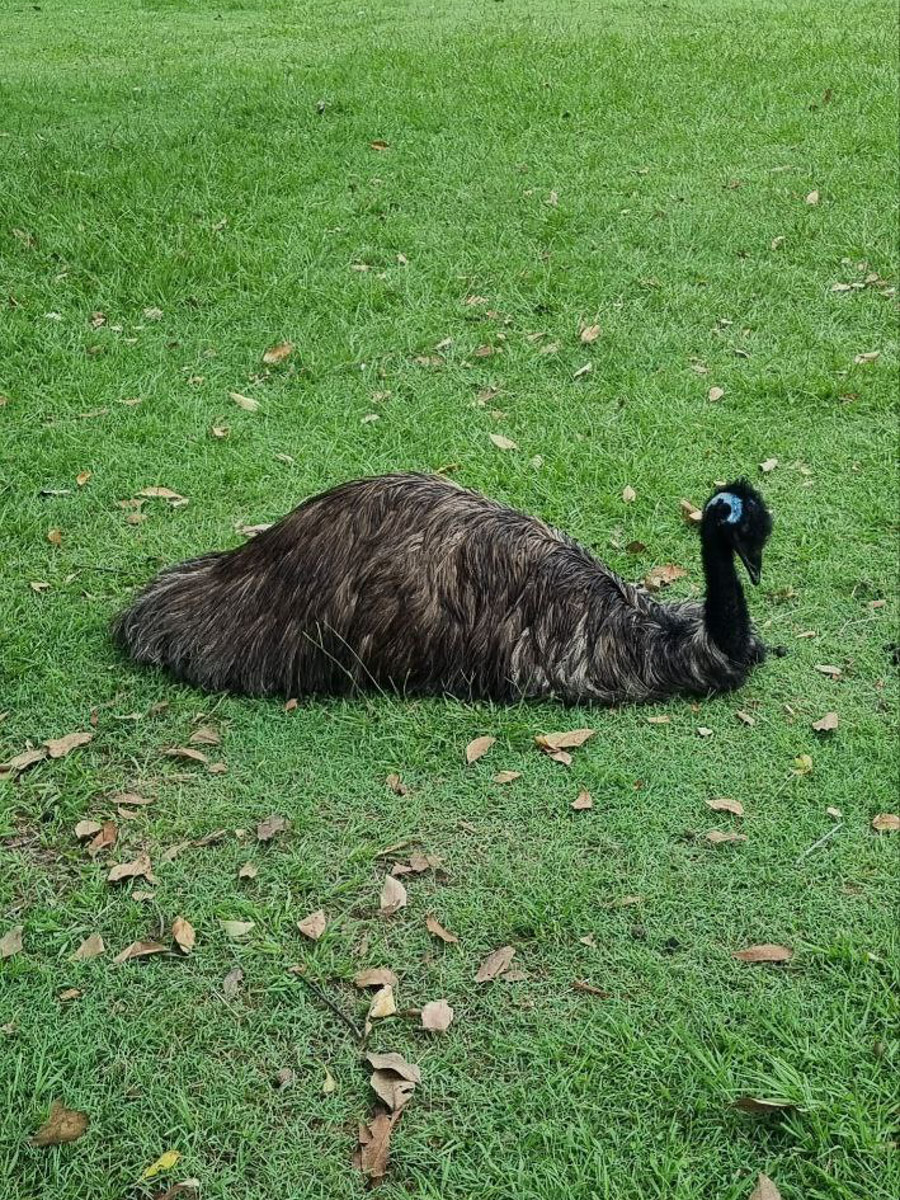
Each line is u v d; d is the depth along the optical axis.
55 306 5.04
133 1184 2.63
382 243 5.52
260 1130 2.69
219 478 4.22
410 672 3.42
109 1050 2.78
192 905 3.01
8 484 4.18
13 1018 2.83
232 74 8.04
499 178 6.20
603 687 3.44
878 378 4.68
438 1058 2.78
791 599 3.78
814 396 4.59
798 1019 2.82
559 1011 2.84
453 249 5.48
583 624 3.43
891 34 8.88
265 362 4.79
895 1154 2.64
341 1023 2.83
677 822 3.17
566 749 3.33
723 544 3.38
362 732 3.35
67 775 3.26
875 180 6.16
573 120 7.03
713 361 4.81
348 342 4.88
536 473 4.22
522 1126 2.69
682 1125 2.69
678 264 5.38
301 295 5.12
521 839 3.13
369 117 7.02
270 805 3.19
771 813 3.19
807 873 3.07
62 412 4.53
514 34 9.05
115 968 2.90
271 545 3.45
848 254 5.45
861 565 3.88
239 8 11.03
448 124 6.95
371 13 10.48
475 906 3.00
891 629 3.68
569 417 4.50
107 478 4.21
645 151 6.60
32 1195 2.62
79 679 3.49
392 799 3.21
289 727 3.37
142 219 5.56
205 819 3.16
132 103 7.38
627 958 2.92
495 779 3.25
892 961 2.89
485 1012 2.84
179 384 4.68
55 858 3.11
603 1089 2.73
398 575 3.39
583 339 4.89
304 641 3.40
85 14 10.85
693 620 3.49
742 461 4.31
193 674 3.46
